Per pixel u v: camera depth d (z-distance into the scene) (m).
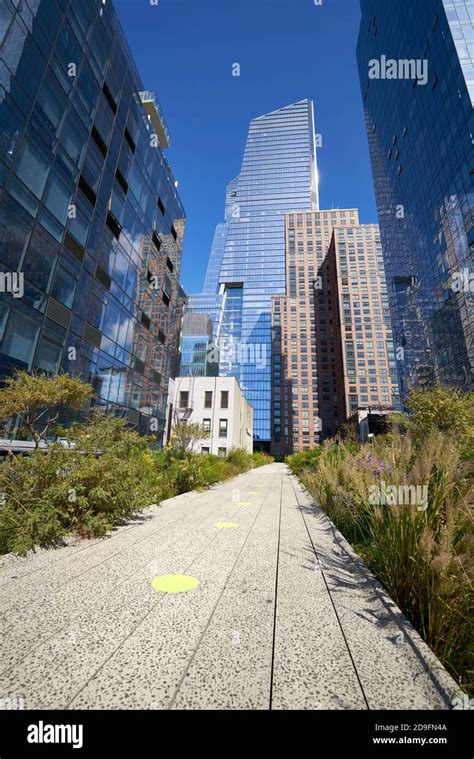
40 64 12.71
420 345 49.78
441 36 40.47
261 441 129.88
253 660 2.07
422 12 44.59
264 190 176.25
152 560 4.04
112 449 5.87
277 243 166.00
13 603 2.84
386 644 2.28
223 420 35.53
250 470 30.39
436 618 2.38
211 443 34.94
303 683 1.86
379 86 63.34
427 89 44.78
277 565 3.93
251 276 162.38
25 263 11.83
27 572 3.58
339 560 4.15
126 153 19.92
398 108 55.06
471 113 35.69
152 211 23.70
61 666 1.98
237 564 3.95
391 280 61.69
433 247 45.16
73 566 3.78
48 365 12.92
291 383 113.88
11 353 11.14
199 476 12.20
